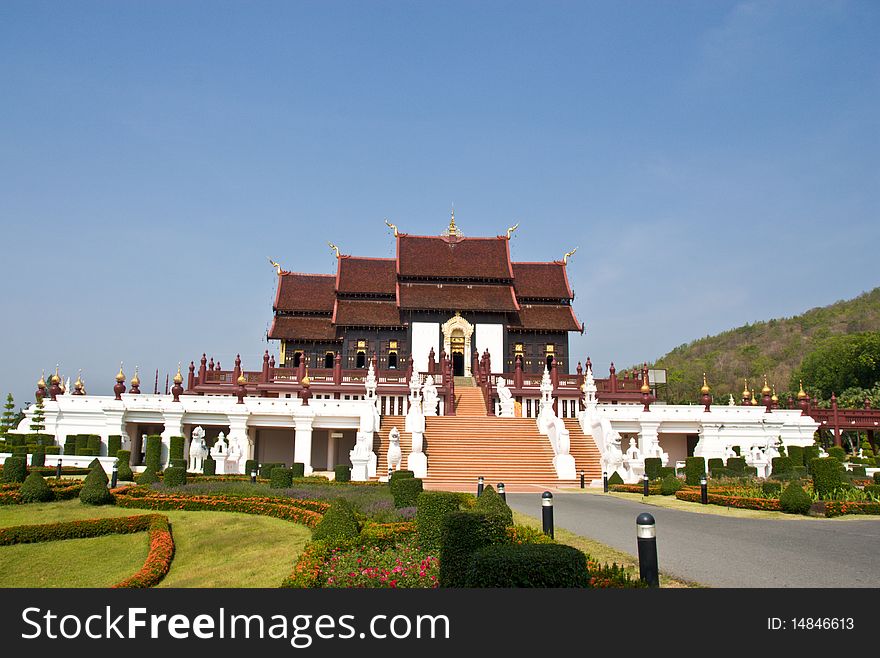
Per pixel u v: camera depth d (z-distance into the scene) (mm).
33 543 17125
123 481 29953
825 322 124625
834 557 13016
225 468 34250
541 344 62344
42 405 44531
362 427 35969
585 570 8586
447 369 49125
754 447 34469
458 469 33344
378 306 62438
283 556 15195
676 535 15773
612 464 33531
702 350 137375
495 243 67188
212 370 51094
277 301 62438
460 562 10422
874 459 43625
